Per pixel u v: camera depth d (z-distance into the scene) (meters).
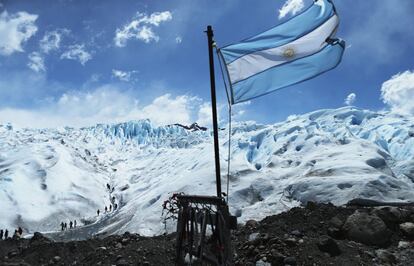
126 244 11.57
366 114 180.12
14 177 147.12
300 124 169.75
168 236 12.20
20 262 9.95
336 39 8.66
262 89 8.79
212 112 8.11
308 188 97.69
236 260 9.34
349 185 92.44
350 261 8.55
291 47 8.72
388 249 9.10
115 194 165.00
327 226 10.27
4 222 118.38
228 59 8.82
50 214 131.12
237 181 116.75
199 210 7.45
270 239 9.71
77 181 166.00
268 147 157.00
